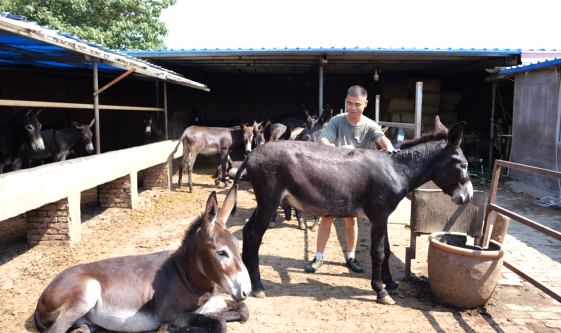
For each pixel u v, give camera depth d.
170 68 15.80
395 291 4.09
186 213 7.24
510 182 10.53
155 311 3.06
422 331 3.39
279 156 3.78
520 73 10.69
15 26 4.26
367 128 4.52
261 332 3.31
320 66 12.62
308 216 7.36
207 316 3.00
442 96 15.26
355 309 3.79
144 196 8.64
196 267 2.98
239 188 9.93
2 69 9.27
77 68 10.22
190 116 20.30
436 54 11.82
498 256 3.59
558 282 4.42
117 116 18.22
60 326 2.79
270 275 4.57
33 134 7.39
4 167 7.72
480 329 3.45
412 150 3.88
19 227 6.14
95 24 20.47
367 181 3.78
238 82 20.33
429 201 4.26
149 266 3.17
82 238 5.70
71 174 5.38
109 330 3.17
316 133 6.87
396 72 18.09
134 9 20.80
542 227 3.46
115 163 6.80
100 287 2.98
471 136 12.88
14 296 3.89
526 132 10.42
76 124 9.48
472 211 4.24
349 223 4.71
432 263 3.86
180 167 9.73
